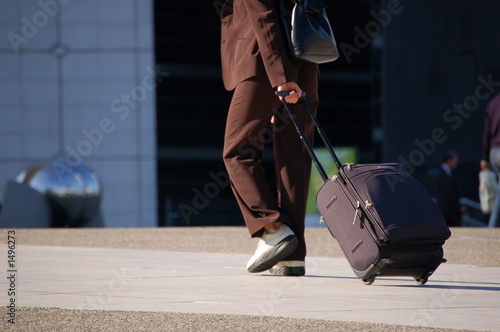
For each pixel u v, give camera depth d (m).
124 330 7.65
